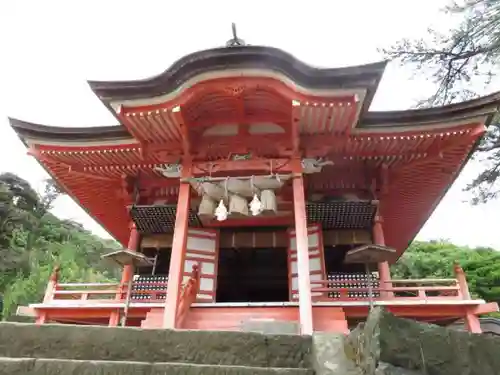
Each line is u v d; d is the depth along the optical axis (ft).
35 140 41.32
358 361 16.47
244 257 60.29
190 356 18.95
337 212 45.47
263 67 33.81
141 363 17.35
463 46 60.23
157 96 34.40
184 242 36.27
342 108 34.55
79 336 18.97
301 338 19.53
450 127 38.52
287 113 38.01
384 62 32.07
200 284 46.47
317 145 38.58
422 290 39.68
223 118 39.55
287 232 49.75
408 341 14.93
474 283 103.55
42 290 97.60
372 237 48.19
